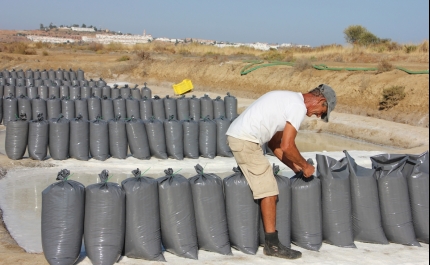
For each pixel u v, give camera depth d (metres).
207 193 5.52
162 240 5.57
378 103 19.33
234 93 26.44
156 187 5.43
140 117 14.49
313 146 15.01
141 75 32.53
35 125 10.40
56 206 5.14
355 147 14.98
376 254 5.70
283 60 30.66
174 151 10.95
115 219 5.20
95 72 33.44
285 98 5.14
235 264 5.26
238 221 5.57
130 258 5.41
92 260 5.19
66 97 14.38
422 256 5.67
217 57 32.03
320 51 34.59
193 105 14.79
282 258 5.46
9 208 7.96
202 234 5.57
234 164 10.74
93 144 10.63
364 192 5.95
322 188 5.91
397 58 27.50
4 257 5.47
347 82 21.58
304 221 5.78
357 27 41.91
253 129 5.18
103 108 14.16
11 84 17.78
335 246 5.94
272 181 5.34
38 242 6.57
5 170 9.84
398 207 6.02
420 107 17.62
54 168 10.09
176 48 46.94
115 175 9.77
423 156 6.15
